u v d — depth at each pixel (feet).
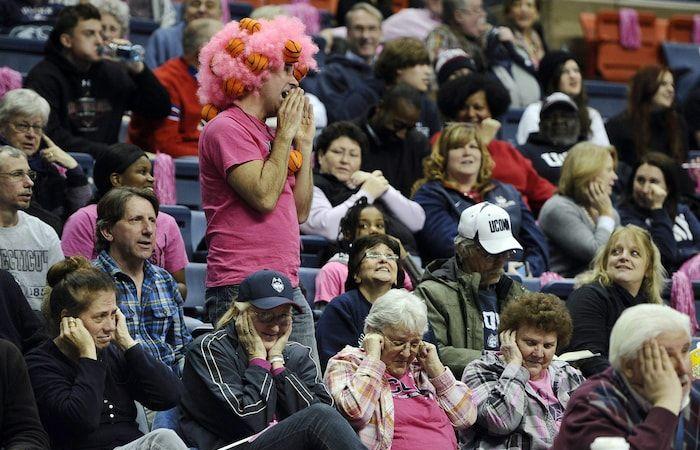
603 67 157.89
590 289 85.56
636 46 158.71
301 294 72.38
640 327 61.77
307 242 94.58
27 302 74.33
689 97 139.54
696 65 154.92
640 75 128.06
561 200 102.89
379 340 71.72
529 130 123.75
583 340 83.92
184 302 87.56
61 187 93.91
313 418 65.67
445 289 81.05
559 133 116.78
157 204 77.41
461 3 135.33
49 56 106.32
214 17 124.77
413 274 88.69
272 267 70.44
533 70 138.21
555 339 75.10
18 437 64.39
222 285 70.54
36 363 68.69
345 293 80.79
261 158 70.49
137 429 70.85
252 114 71.51
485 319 80.79
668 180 107.14
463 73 123.34
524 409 73.77
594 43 158.40
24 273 80.79
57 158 93.56
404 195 105.81
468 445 75.00
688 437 65.67
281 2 151.23
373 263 80.07
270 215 70.69
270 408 68.39
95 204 87.40
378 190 97.09
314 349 73.97
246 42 71.05
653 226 105.50
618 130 128.26
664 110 128.36
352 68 121.29
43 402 67.62
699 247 108.17
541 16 159.43
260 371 68.69
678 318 62.13
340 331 79.30
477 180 101.40
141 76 107.96
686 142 129.70
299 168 72.84
